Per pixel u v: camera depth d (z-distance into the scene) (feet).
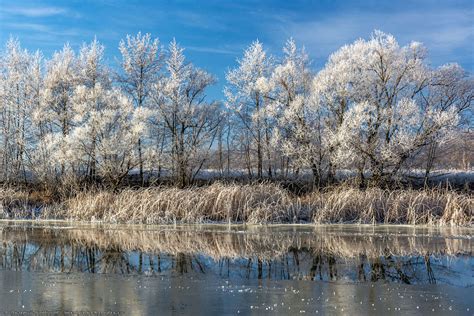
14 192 79.05
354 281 31.12
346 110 88.99
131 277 32.09
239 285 29.76
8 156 97.40
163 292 28.17
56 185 85.92
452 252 40.60
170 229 53.93
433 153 97.45
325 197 65.36
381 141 86.12
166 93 96.63
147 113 86.07
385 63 90.02
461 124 95.86
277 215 59.26
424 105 94.53
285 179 95.30
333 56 95.09
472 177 100.58
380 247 42.96
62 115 95.81
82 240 47.52
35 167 92.22
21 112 97.76
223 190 61.82
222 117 101.45
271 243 45.19
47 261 37.93
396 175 87.66
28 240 47.60
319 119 89.25
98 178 93.66
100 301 26.37
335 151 85.35
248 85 98.22
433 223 57.16
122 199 64.64
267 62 99.81
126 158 88.07
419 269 34.53
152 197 63.52
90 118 84.48
